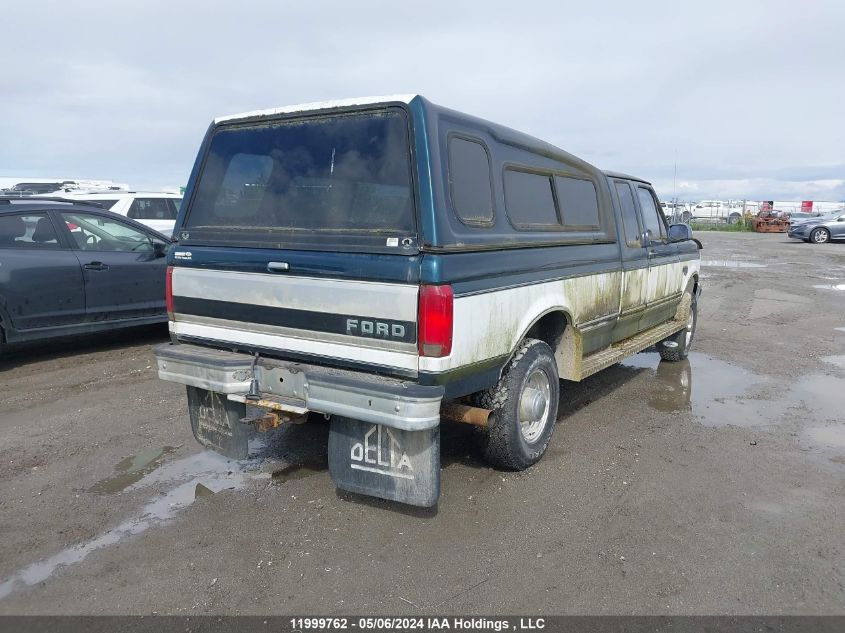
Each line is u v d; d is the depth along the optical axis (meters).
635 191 6.18
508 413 4.09
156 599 3.03
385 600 3.02
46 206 7.19
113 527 3.68
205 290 4.00
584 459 4.67
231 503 3.97
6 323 6.75
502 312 3.80
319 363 3.62
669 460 4.68
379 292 3.30
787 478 4.39
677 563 3.34
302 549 3.45
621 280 5.65
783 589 3.13
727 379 6.93
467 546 3.48
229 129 4.10
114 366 7.09
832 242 28.66
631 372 7.22
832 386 6.67
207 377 3.86
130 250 7.80
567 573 3.24
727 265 18.95
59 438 5.00
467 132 3.68
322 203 3.65
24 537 3.57
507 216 4.02
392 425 3.22
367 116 3.56
